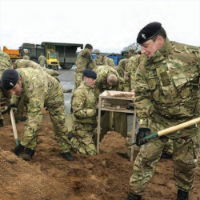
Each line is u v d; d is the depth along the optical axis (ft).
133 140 14.11
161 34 8.09
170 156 15.03
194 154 9.39
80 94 15.02
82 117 15.03
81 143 15.35
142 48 8.41
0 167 8.91
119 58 87.97
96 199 10.07
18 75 10.37
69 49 90.07
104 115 15.61
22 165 9.72
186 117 9.07
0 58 18.35
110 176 12.50
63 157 13.92
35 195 8.57
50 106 13.14
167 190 11.68
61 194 9.48
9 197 7.91
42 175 9.85
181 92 8.54
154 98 9.02
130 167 13.61
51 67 83.46
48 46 87.30
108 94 14.64
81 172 12.28
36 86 10.99
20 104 13.28
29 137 11.18
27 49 85.71
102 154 15.01
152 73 8.68
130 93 15.07
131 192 10.08
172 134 9.23
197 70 8.36
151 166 9.84
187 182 9.88
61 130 13.56
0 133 16.75
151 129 9.63
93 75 14.93
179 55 8.36
